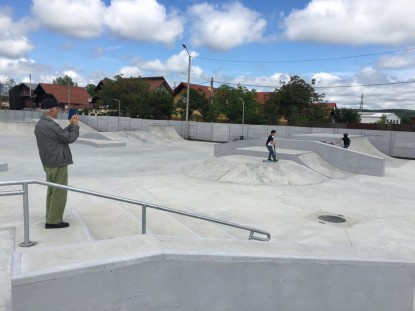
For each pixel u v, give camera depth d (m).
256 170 12.41
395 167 17.53
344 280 3.56
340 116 49.47
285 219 7.71
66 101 59.50
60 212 4.48
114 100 50.78
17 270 2.40
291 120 40.91
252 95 46.22
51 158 4.29
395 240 6.65
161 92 44.78
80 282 2.48
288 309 3.31
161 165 14.85
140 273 2.66
